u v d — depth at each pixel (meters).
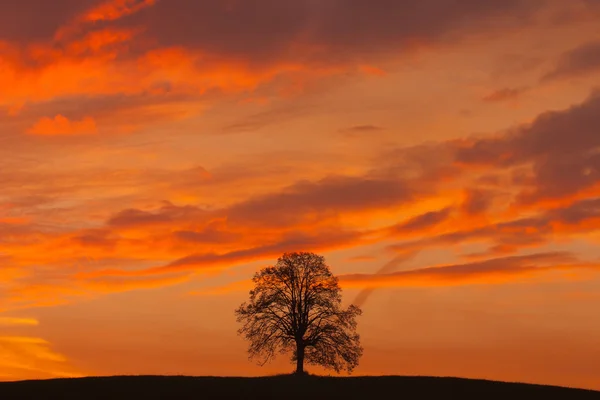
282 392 70.38
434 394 72.19
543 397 72.31
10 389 68.69
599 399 72.19
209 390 69.88
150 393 68.38
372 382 76.00
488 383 77.06
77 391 68.44
